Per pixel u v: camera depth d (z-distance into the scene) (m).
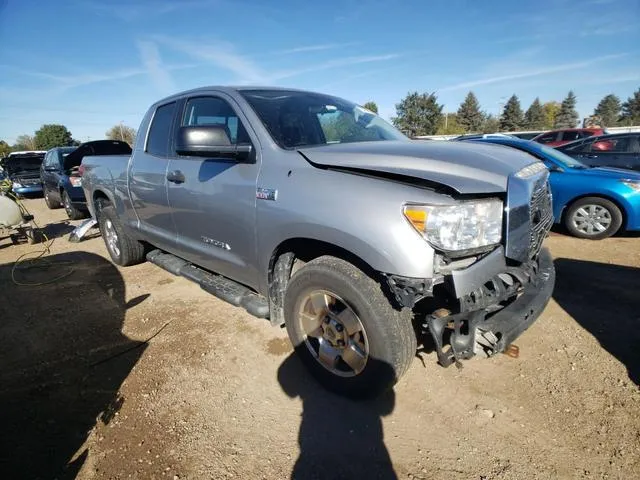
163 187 3.49
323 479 1.96
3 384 2.78
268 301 2.73
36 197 15.19
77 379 2.80
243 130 2.82
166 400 2.54
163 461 2.08
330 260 2.32
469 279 1.92
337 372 2.46
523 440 2.14
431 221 1.91
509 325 2.06
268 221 2.49
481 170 2.09
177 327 3.46
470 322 2.03
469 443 2.14
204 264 3.35
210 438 2.23
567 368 2.71
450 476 1.96
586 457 2.02
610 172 5.71
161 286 4.43
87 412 2.47
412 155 2.21
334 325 2.38
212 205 2.93
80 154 9.62
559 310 3.50
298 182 2.34
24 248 6.53
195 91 3.40
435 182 1.95
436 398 2.47
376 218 1.99
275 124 2.76
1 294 4.46
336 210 2.13
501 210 2.07
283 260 2.64
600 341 3.00
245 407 2.46
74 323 3.65
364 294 2.14
